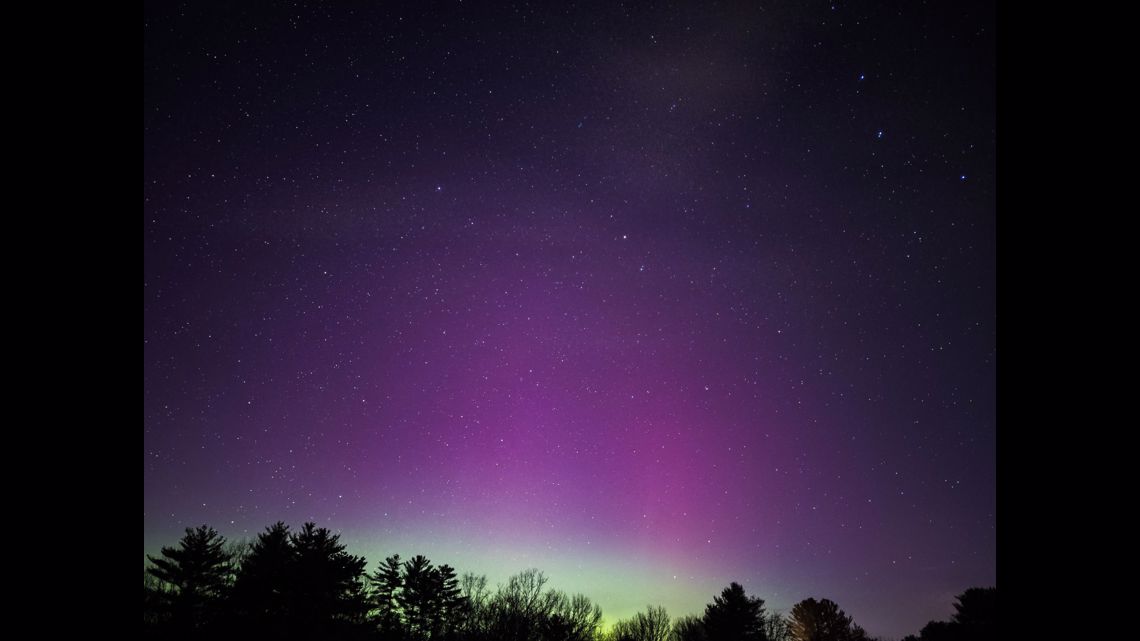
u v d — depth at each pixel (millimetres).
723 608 39344
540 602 45625
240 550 36438
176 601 29156
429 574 37625
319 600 31406
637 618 48031
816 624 43375
